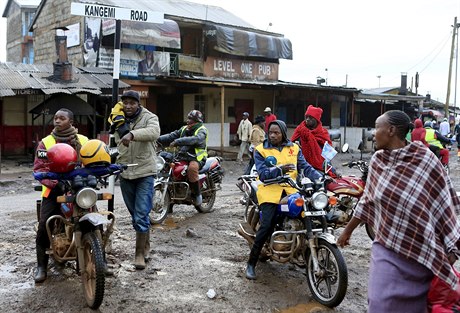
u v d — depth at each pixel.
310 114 6.89
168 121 23.05
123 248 6.04
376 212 3.18
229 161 18.50
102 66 19.27
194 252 6.06
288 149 5.06
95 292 4.12
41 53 23.62
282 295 4.75
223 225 7.51
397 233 3.00
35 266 5.34
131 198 5.42
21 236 6.60
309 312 4.40
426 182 2.96
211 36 22.28
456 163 20.34
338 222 5.99
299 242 4.77
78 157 4.78
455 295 3.02
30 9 32.06
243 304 4.52
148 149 5.29
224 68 23.67
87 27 19.86
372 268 3.17
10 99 17.97
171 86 20.73
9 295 4.55
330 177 6.20
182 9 24.48
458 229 2.99
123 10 6.27
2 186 12.35
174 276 5.17
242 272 5.36
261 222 5.00
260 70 25.28
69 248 4.57
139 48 19.97
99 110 18.02
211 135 22.27
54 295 4.56
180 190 7.73
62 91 14.65
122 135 5.22
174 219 7.87
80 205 4.16
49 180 4.43
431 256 2.92
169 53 20.94
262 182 4.86
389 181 3.04
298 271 5.43
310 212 4.61
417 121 12.09
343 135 25.67
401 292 3.00
